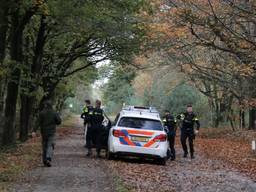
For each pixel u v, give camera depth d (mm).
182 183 14180
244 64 14727
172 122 21234
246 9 13492
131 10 22562
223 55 22719
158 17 20656
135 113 19625
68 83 46562
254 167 18953
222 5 14336
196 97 57812
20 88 26984
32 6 19734
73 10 21172
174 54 27281
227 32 13641
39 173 14680
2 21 18844
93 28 25828
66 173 14852
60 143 28656
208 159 22078
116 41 29609
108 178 14039
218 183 14578
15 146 22500
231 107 42875
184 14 13758
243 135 36094
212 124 53438
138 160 20219
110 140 19172
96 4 21938
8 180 13094
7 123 22719
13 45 22359
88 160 18984
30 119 33125
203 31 15172
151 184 13516
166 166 18609
